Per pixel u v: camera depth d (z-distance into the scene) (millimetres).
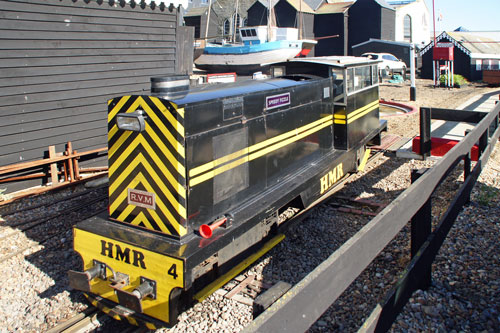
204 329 3891
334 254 2449
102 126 8523
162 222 3945
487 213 5746
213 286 4148
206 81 14398
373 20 32969
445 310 3766
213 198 4312
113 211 4270
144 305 3797
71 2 7375
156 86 4125
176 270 3553
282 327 2012
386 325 2898
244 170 4785
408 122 12820
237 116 4582
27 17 6910
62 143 7969
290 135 5625
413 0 39906
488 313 3684
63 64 7594
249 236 4688
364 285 4441
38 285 4738
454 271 4410
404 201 3262
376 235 2865
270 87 5312
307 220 6148
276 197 5000
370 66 7855
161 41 9172
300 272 4840
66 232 6000
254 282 4645
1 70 6840
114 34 8227
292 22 33031
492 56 27922
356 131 7273
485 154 6531
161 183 3906
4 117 7066
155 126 3865
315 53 35000
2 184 7270
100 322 4102
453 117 8234
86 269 4168
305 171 5949
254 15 34094
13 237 5852
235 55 27750
